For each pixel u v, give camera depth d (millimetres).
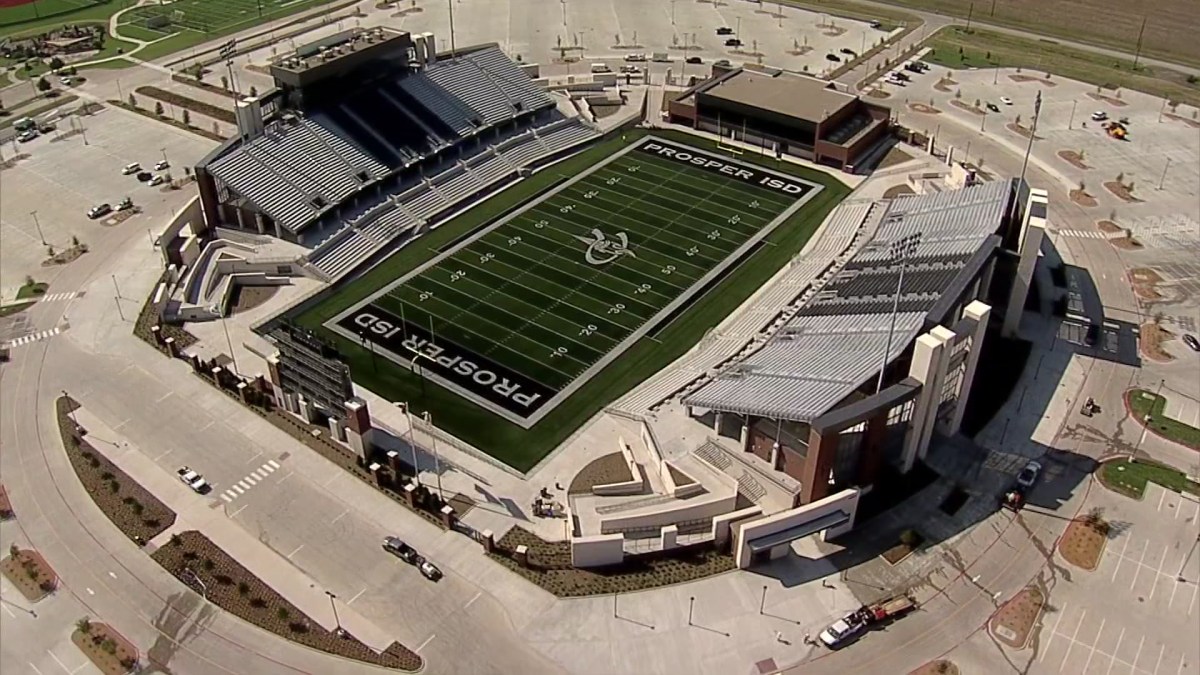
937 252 101250
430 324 104938
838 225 123812
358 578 74250
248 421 90625
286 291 110562
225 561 75562
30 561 75875
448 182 132750
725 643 68688
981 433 88812
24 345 101562
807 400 77438
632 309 107688
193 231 119375
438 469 84500
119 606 72125
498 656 67938
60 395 94000
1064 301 108938
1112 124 152500
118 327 104562
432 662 67562
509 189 135000
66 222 126875
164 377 96625
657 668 66875
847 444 77188
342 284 112875
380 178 125875
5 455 86625
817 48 191000
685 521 78125
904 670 66750
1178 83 171000
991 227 100812
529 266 116000
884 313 92000
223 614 71312
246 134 120562
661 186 135625
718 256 118250
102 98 166625
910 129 153375
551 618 70875
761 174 139000
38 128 153750
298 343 83812
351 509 80625
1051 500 81312
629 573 74375
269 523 79188
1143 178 138375
